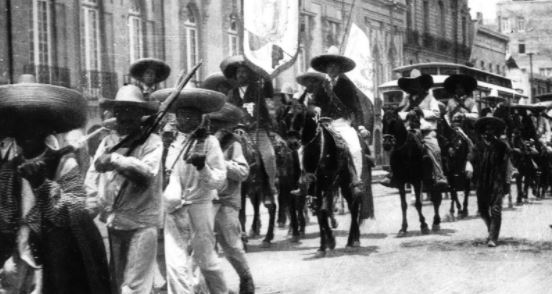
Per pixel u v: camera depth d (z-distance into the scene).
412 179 14.23
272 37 13.85
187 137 8.15
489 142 12.66
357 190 12.42
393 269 10.80
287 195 13.93
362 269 10.81
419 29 51.75
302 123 11.88
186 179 7.99
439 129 16.53
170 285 7.81
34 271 7.37
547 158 22.30
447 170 16.59
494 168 12.62
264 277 10.35
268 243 13.38
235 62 13.40
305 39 37.28
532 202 20.95
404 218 14.21
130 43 27.30
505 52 69.38
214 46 30.86
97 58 25.73
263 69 13.48
